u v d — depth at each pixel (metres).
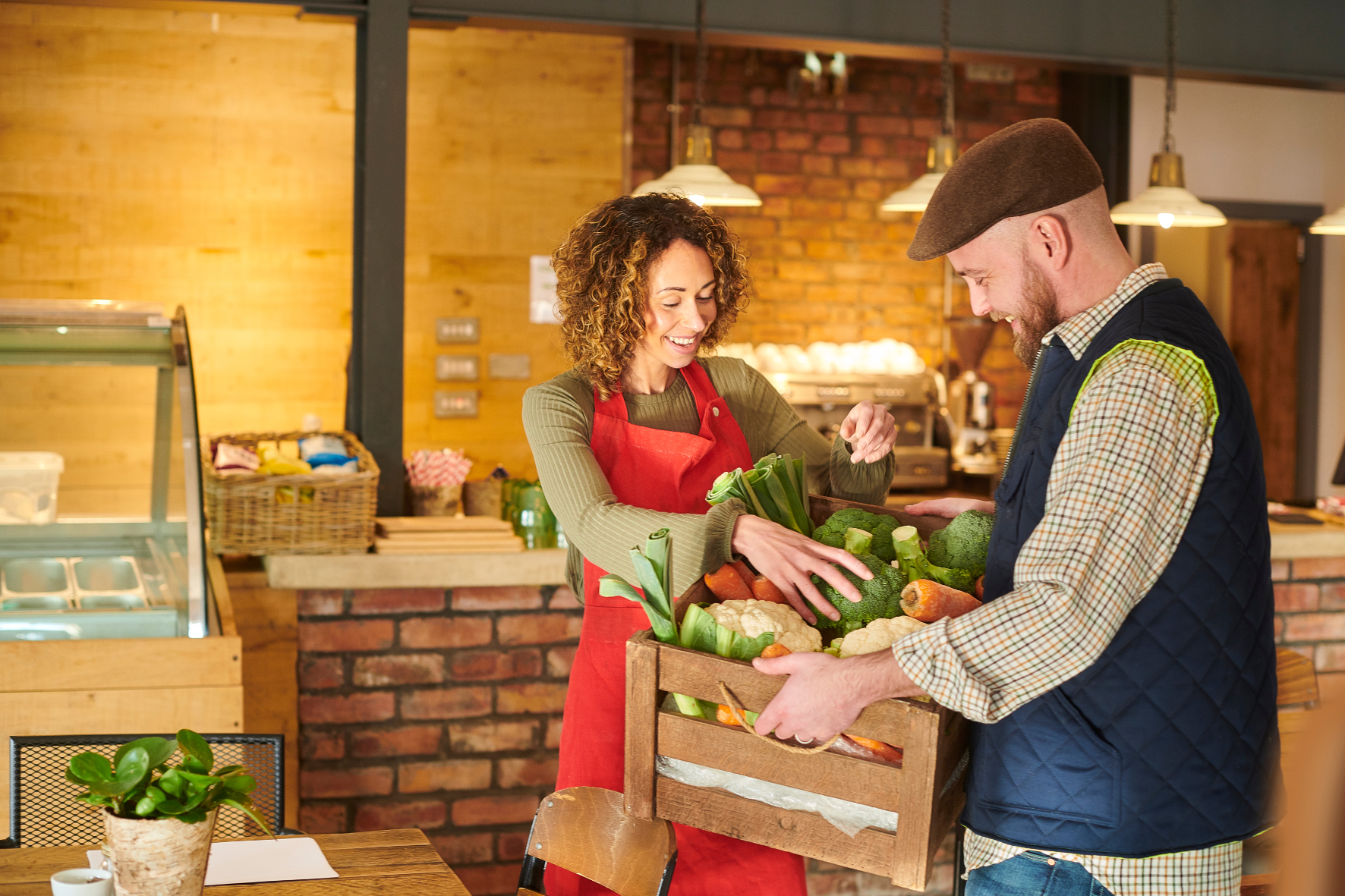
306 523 2.87
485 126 4.83
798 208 5.90
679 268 1.83
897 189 6.02
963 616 1.28
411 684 2.99
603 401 1.93
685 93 5.71
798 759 1.35
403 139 3.35
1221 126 5.89
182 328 2.76
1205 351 1.31
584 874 1.68
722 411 2.01
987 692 1.26
